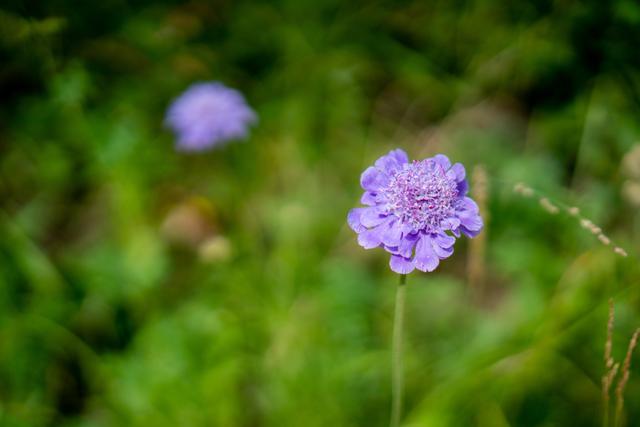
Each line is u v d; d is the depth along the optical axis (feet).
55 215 1.86
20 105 1.97
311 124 1.99
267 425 1.52
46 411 1.55
